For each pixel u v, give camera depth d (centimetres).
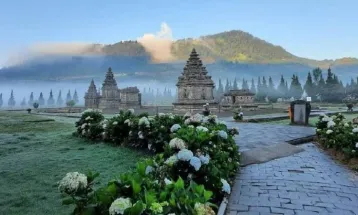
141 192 363
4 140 1370
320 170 896
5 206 573
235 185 744
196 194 413
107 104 6425
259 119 2669
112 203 314
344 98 8681
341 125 1254
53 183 720
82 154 1062
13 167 878
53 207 568
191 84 4016
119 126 1233
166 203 342
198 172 571
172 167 554
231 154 885
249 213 566
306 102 2184
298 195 666
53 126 2070
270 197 654
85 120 1473
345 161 987
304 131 1734
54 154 1068
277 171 885
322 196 659
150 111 4378
